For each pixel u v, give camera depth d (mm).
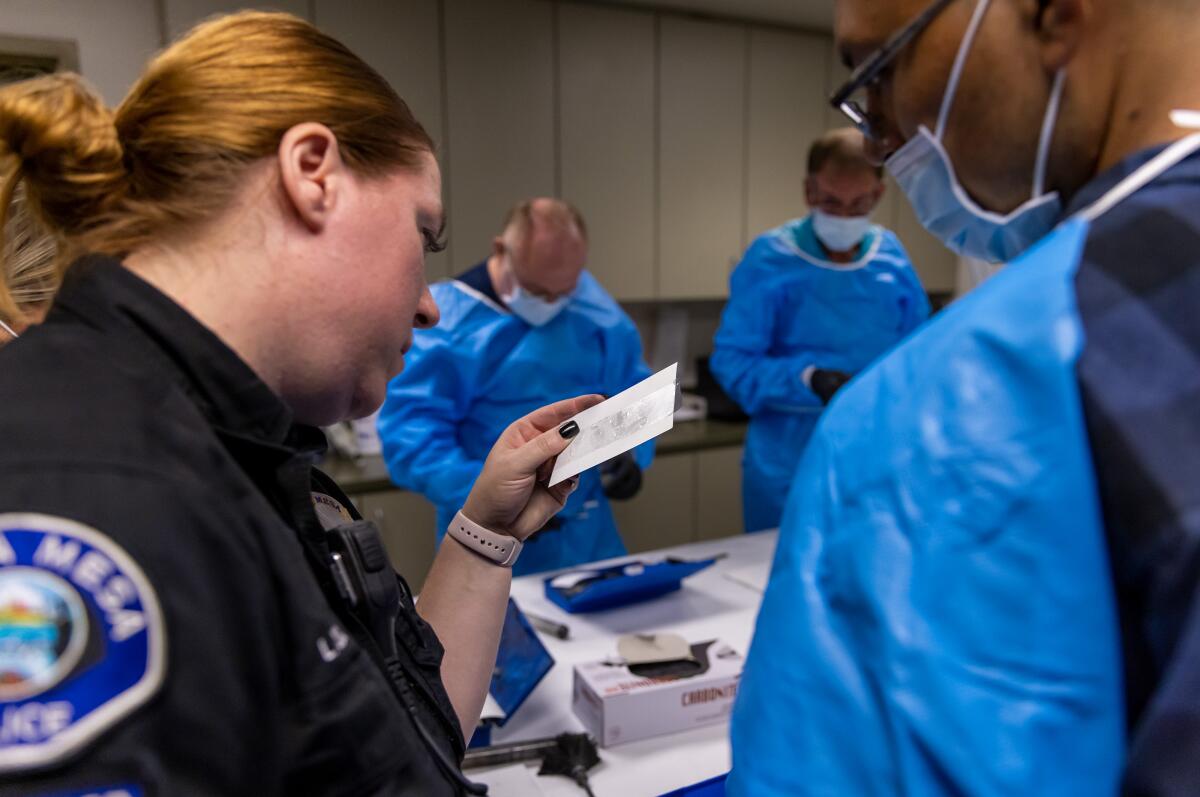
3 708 310
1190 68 344
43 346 402
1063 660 289
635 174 2957
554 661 1081
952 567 307
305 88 468
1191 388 287
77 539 329
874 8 424
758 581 1516
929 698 300
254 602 387
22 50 2090
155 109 451
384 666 528
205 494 379
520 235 1706
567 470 751
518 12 2668
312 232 469
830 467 363
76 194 452
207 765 344
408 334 557
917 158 461
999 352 319
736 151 3137
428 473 1705
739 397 2240
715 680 996
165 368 424
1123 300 306
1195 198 321
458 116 2631
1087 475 293
